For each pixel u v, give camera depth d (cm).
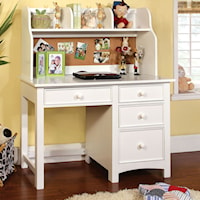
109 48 562
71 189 480
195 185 490
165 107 507
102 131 514
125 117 496
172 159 566
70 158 561
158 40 577
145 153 504
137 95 498
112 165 495
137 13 557
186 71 604
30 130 548
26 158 525
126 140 498
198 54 603
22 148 535
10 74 539
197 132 599
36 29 507
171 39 580
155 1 572
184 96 591
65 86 478
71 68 551
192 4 595
